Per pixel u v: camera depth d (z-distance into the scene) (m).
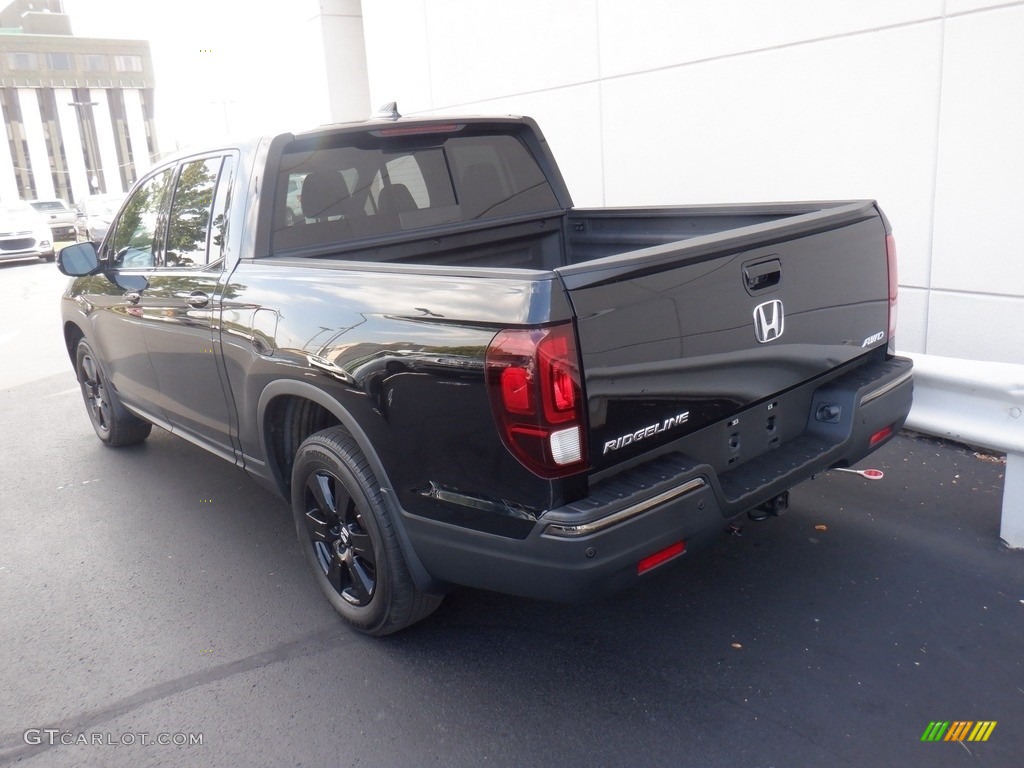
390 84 9.47
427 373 2.72
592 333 2.48
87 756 2.90
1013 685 2.93
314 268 3.28
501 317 2.50
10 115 113.06
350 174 3.99
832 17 5.38
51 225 32.81
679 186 6.61
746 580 3.69
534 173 4.73
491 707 3.00
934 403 4.05
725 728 2.80
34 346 10.44
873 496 4.37
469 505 2.73
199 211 4.09
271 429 3.69
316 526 3.51
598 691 3.04
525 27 7.59
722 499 2.81
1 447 6.34
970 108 4.86
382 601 3.23
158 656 3.47
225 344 3.75
